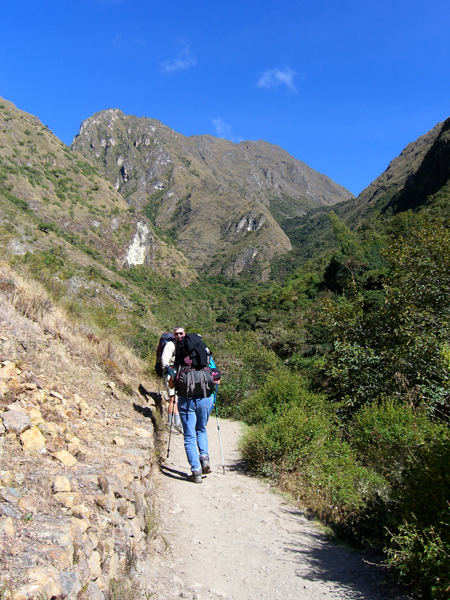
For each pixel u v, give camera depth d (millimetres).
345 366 8828
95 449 2963
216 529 3254
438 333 8172
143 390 6625
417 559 2496
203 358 4289
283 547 3107
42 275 7367
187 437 4277
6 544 1514
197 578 2473
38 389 3387
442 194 69250
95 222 151250
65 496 2008
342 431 6922
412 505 2852
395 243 9680
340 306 10414
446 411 7129
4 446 2225
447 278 8680
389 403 6488
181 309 125125
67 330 5797
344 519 3684
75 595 1489
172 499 3662
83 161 184375
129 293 97312
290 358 22891
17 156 150250
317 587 2516
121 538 2143
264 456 5094
